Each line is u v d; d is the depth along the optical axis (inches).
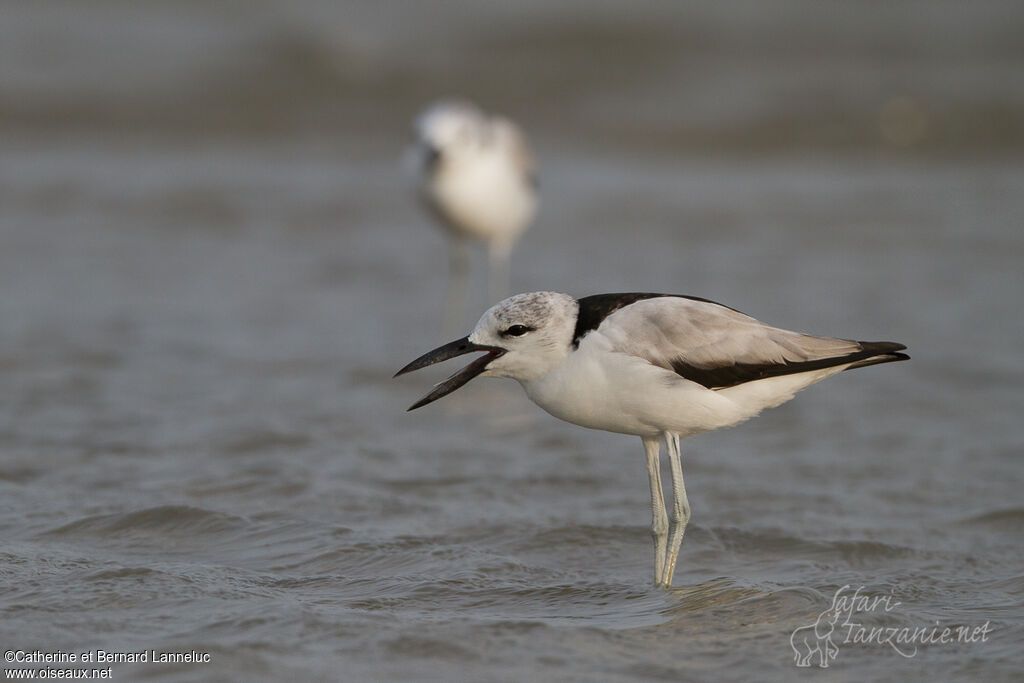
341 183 932.6
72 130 1031.6
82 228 784.9
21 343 555.8
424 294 683.4
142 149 1003.9
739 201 872.3
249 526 352.5
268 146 1033.5
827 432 458.9
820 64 1207.6
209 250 749.9
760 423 470.9
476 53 1201.4
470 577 322.3
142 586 304.2
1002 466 418.9
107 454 420.8
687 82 1162.6
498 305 308.8
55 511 361.1
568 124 1093.8
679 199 880.9
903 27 1299.2
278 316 624.1
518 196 672.4
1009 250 733.9
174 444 433.4
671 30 1258.0
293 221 826.2
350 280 703.1
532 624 285.7
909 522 368.2
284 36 1195.9
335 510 370.9
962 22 1310.3
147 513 357.1
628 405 302.4
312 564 328.8
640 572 331.3
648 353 298.4
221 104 1095.6
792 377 305.7
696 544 351.3
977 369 529.7
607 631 284.2
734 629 288.0
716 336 300.4
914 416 475.8
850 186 920.3
